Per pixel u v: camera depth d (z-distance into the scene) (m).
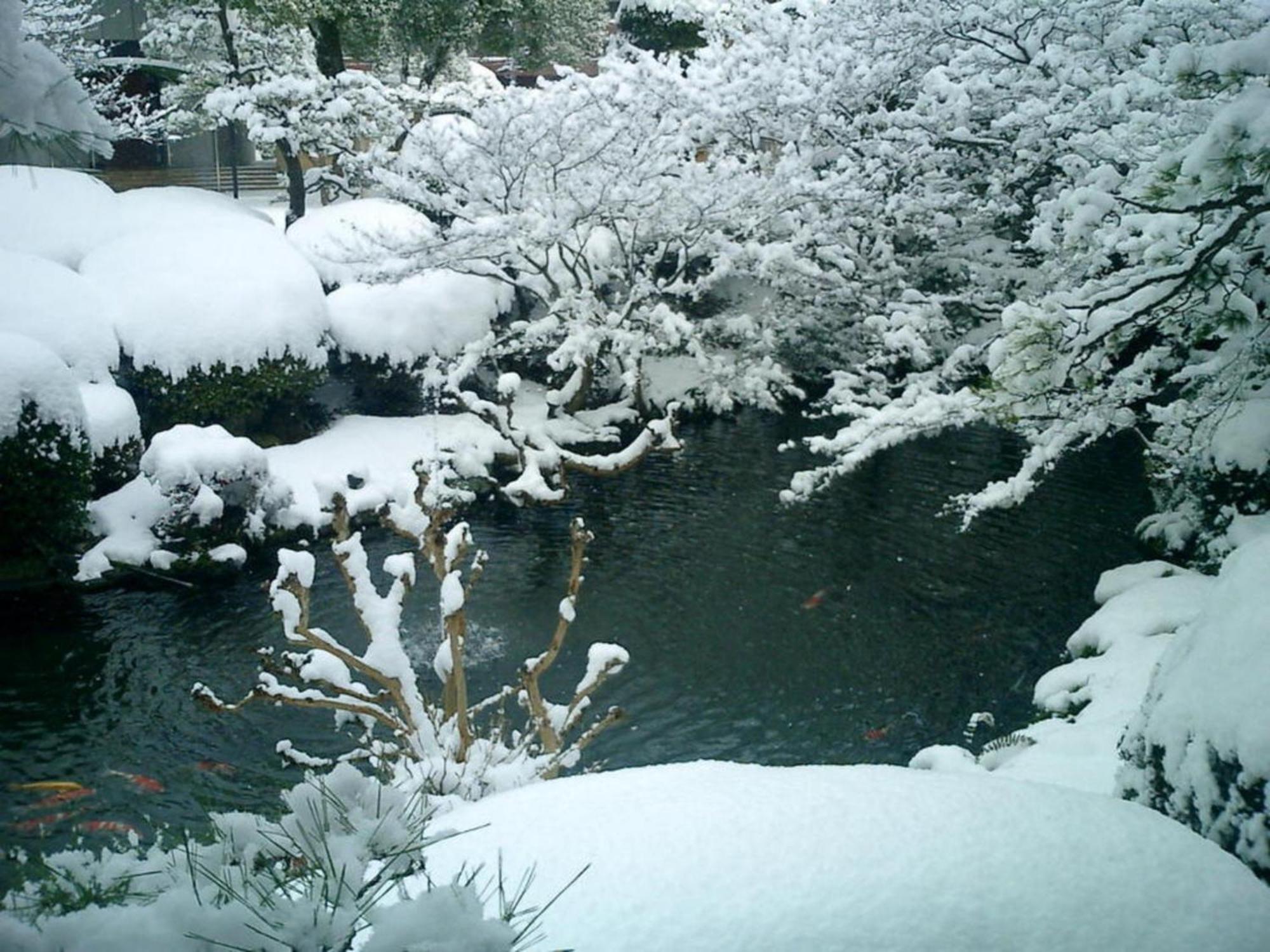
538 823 2.43
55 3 13.33
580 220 14.44
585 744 4.97
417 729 5.02
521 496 10.52
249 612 9.49
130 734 7.46
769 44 15.18
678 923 2.08
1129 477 12.71
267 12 15.70
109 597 9.75
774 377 14.81
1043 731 6.02
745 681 8.15
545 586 9.90
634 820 2.40
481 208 14.95
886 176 14.14
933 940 2.05
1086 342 7.07
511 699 7.83
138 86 18.31
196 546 10.27
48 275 12.29
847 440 8.61
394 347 14.05
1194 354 8.43
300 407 13.45
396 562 5.27
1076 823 2.38
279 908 1.46
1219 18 9.64
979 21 11.77
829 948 2.03
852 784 2.55
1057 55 10.98
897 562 10.34
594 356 14.30
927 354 12.27
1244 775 2.87
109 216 14.09
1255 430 8.05
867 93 14.09
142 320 12.34
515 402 14.82
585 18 20.92
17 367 9.80
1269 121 4.92
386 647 5.08
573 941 2.04
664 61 16.03
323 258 14.26
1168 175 5.62
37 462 9.77
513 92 14.13
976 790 2.53
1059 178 12.04
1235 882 2.22
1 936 1.37
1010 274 14.59
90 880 1.59
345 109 15.63
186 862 1.65
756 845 2.28
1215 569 8.63
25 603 9.57
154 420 12.53
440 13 17.70
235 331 12.55
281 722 7.62
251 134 15.61
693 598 9.60
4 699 7.93
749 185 14.18
